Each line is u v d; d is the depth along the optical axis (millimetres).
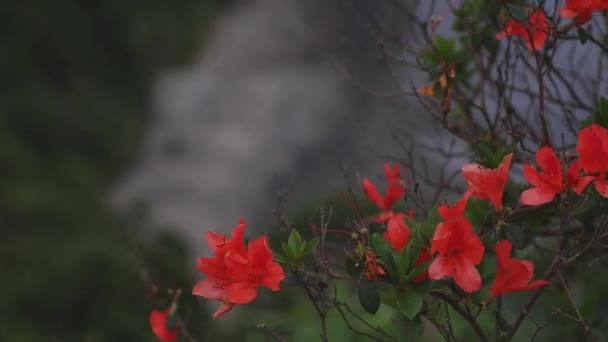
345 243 2945
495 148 2732
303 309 5398
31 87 14703
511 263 2049
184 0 17672
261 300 5105
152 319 3035
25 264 9961
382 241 2154
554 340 3045
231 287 2139
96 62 15945
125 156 15039
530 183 2279
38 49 15195
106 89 15852
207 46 16359
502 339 2236
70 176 13859
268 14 16016
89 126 15000
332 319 4895
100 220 12352
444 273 1977
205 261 2217
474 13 2936
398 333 3824
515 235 2242
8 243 10633
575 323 3037
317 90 14469
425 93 2693
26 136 14188
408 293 2127
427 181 2949
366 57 3734
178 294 3059
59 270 9703
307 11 15430
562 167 2258
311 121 13984
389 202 2736
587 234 2613
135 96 16062
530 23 2438
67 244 10406
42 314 9422
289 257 2195
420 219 2590
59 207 12375
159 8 17031
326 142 13914
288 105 14320
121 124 15453
